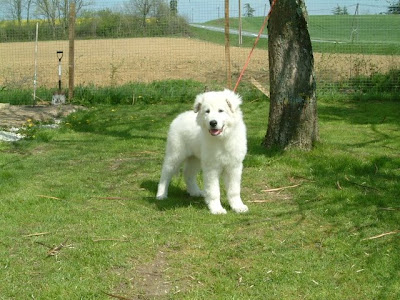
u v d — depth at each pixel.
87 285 3.51
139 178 5.11
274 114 5.73
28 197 4.60
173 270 3.64
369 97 9.23
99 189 4.83
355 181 4.91
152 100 9.41
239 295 3.42
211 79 10.70
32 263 3.72
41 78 11.23
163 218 4.25
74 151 5.92
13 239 3.97
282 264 3.68
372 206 4.39
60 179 5.05
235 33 18.14
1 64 12.99
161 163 5.49
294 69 5.59
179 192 4.82
